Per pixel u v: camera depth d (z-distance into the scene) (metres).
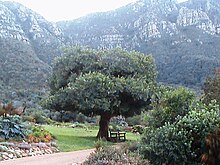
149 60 21.16
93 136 20.50
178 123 7.86
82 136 19.72
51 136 15.90
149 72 21.03
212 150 7.22
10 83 52.94
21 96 47.31
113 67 20.11
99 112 19.55
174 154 7.42
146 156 7.79
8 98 45.81
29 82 53.94
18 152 11.84
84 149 14.61
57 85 21.16
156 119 8.95
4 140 13.05
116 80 19.03
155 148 7.57
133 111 20.12
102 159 7.80
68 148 14.50
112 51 20.89
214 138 7.26
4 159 10.82
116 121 35.06
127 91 18.91
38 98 45.91
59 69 21.30
